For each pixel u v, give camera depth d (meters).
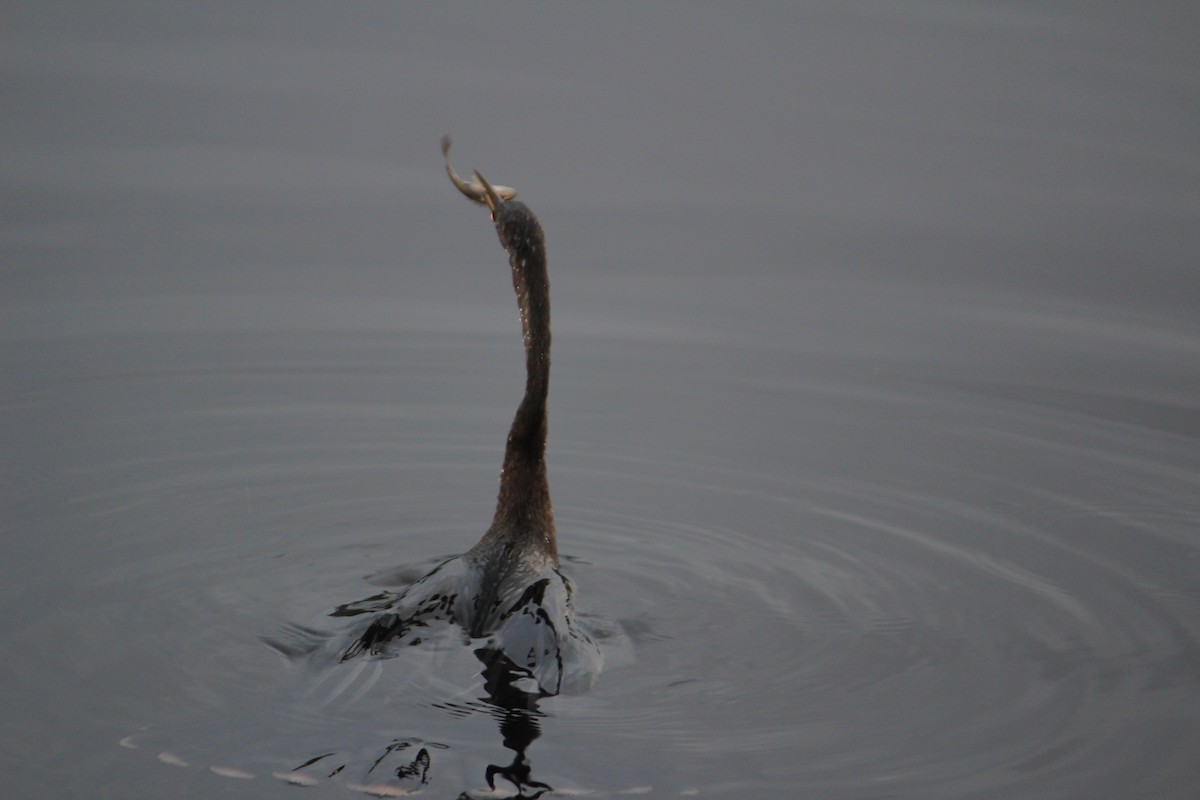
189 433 13.91
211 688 8.55
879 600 10.61
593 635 9.51
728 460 13.82
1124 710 8.91
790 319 17.92
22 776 7.54
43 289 17.66
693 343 17.16
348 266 19.08
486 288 18.62
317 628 9.50
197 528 11.62
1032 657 9.68
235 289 18.06
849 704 8.86
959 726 8.62
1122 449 14.16
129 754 7.73
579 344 17.11
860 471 13.57
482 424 14.55
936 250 20.09
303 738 7.85
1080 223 20.84
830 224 21.08
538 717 8.21
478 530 11.87
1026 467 13.70
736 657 9.47
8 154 21.59
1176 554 11.64
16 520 11.59
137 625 9.57
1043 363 16.58
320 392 15.23
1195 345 17.06
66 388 14.90
